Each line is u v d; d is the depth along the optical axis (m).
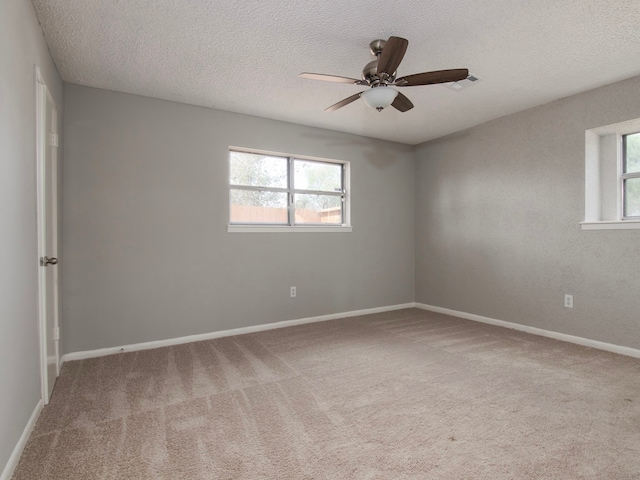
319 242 4.24
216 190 3.56
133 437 1.76
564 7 2.00
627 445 1.67
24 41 1.76
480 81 2.96
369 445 1.68
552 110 3.43
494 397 2.18
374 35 2.28
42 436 1.77
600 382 2.40
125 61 2.60
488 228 4.05
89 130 3.00
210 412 2.01
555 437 1.74
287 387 2.34
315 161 4.31
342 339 3.46
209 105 3.47
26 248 1.77
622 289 2.97
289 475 1.47
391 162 4.85
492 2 1.96
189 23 2.14
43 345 2.04
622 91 2.94
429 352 3.04
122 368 2.71
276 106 3.51
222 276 3.60
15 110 1.61
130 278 3.16
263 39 2.32
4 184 1.45
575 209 3.27
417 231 5.02
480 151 4.13
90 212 3.00
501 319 3.94
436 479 1.44
